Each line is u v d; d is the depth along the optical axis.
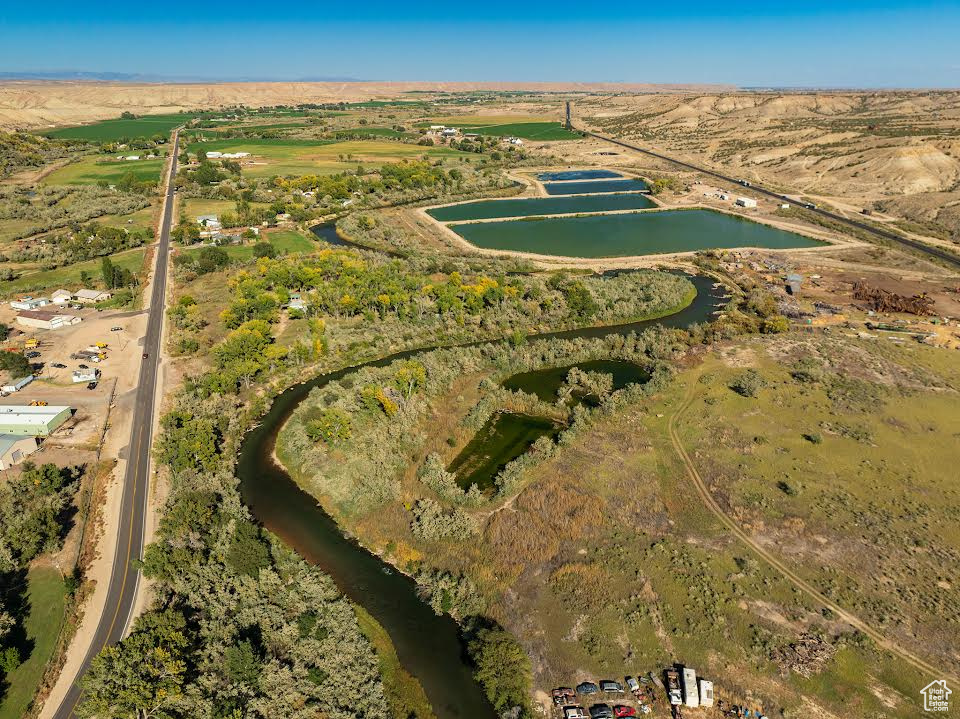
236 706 55.69
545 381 121.12
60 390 116.25
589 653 63.34
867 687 58.84
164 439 98.12
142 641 59.19
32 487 83.56
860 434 98.81
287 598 69.56
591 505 83.81
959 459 93.38
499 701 58.56
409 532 80.69
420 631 67.38
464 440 100.31
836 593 69.44
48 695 58.16
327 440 96.25
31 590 69.75
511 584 72.12
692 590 70.06
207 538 77.50
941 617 65.94
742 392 112.81
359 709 57.88
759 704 57.84
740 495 85.88
